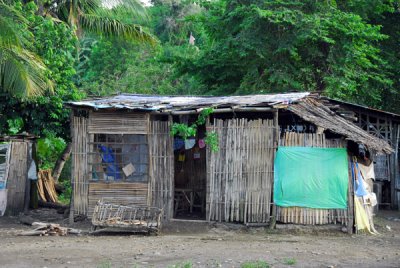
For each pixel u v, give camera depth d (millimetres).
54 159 22422
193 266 8539
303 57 19938
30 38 14719
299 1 19375
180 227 12422
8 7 12242
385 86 20938
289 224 12164
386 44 22172
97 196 12828
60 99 15508
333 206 12156
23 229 12688
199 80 22219
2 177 14938
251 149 12305
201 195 14914
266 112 13047
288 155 12180
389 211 17359
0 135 15398
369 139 12273
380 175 17953
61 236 11711
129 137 12898
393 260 9305
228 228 12289
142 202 12672
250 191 12266
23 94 12227
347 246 10672
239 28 20094
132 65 27844
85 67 32125
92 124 12805
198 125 13523
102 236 11695
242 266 8383
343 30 18203
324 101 15570
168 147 12750
